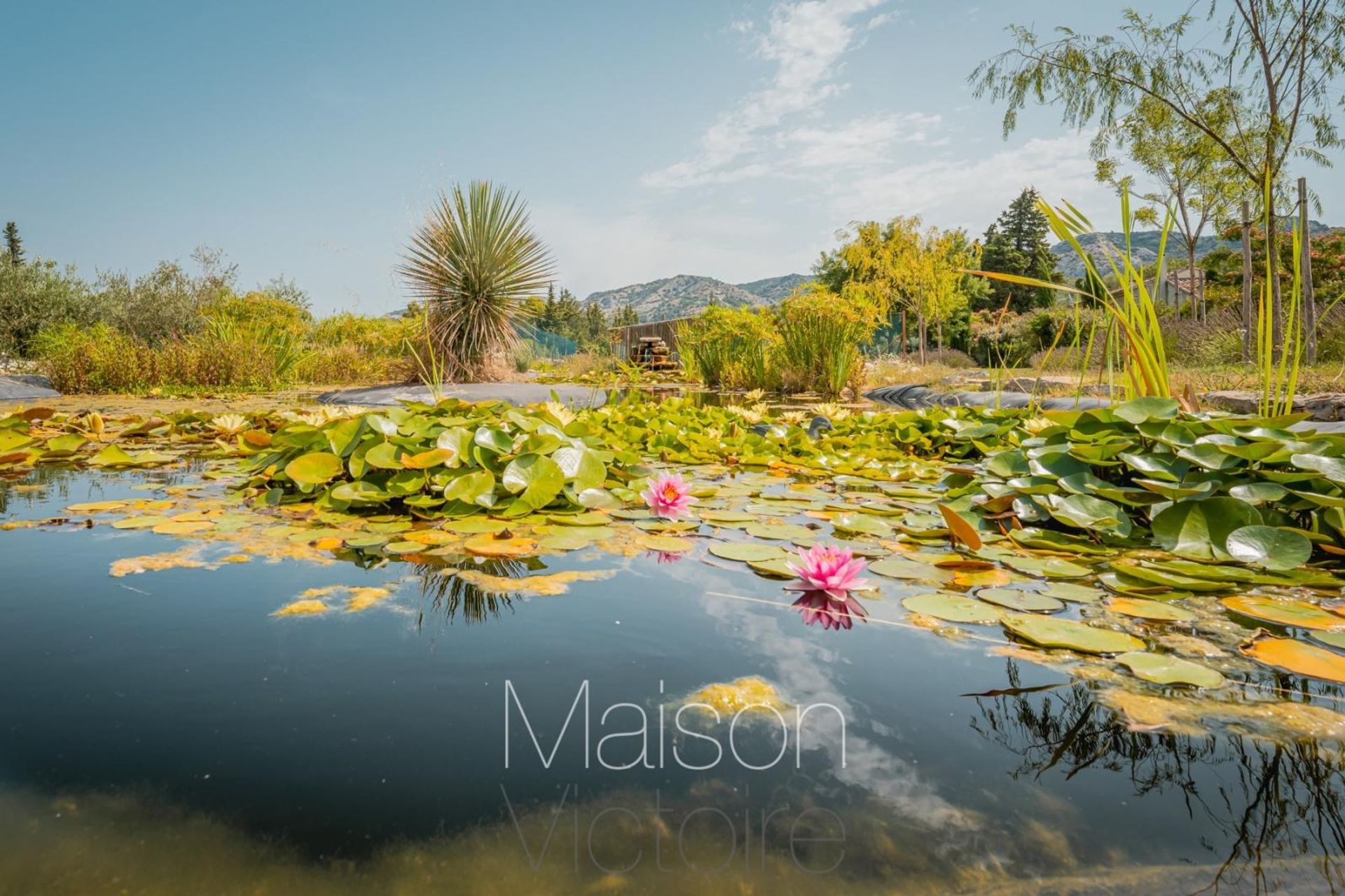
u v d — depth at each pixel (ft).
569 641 3.56
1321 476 5.42
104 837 2.02
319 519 6.41
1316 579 4.46
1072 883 1.86
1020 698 2.99
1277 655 3.38
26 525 6.15
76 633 3.63
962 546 5.62
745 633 3.71
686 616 3.95
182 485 8.16
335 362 38.34
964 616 3.98
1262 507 5.69
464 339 28.55
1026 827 2.11
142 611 3.99
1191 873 1.90
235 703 2.85
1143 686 3.11
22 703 2.85
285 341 35.81
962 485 7.65
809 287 31.45
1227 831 2.09
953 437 11.25
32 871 1.87
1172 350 31.96
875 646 3.56
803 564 4.78
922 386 26.35
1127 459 6.26
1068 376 25.18
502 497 6.91
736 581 4.65
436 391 17.80
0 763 2.39
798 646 3.55
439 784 2.30
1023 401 18.33
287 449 7.89
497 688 3.01
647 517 6.58
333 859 1.94
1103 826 2.12
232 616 3.89
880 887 1.84
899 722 2.76
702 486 8.38
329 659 3.31
